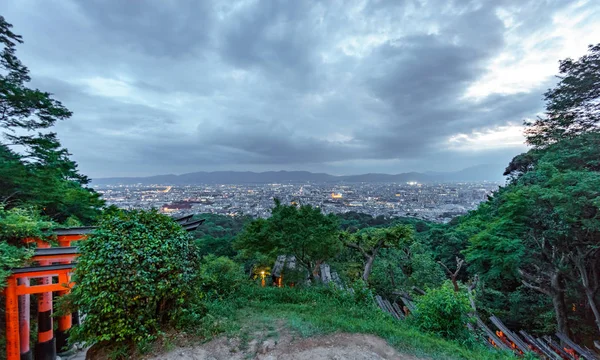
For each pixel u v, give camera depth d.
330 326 5.38
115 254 4.39
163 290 4.65
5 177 10.30
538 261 11.45
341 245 16.39
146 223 5.00
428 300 7.02
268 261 18.58
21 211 7.77
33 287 6.61
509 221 10.30
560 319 11.27
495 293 15.04
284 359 4.29
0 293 6.51
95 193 16.47
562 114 14.81
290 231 13.37
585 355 8.42
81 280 4.59
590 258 10.70
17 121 12.49
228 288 7.77
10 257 6.13
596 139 11.46
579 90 13.81
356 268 18.95
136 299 4.47
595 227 8.66
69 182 16.00
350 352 4.50
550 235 10.20
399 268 17.97
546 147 15.38
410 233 16.91
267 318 5.81
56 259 7.26
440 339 5.96
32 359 7.96
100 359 4.38
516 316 13.88
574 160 11.59
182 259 4.96
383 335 5.20
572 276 10.81
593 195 8.68
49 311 7.88
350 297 7.99
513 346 9.04
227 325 5.23
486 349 6.34
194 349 4.51
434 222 43.19
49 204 12.42
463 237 20.30
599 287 10.91
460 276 20.61
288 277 15.41
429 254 19.17
